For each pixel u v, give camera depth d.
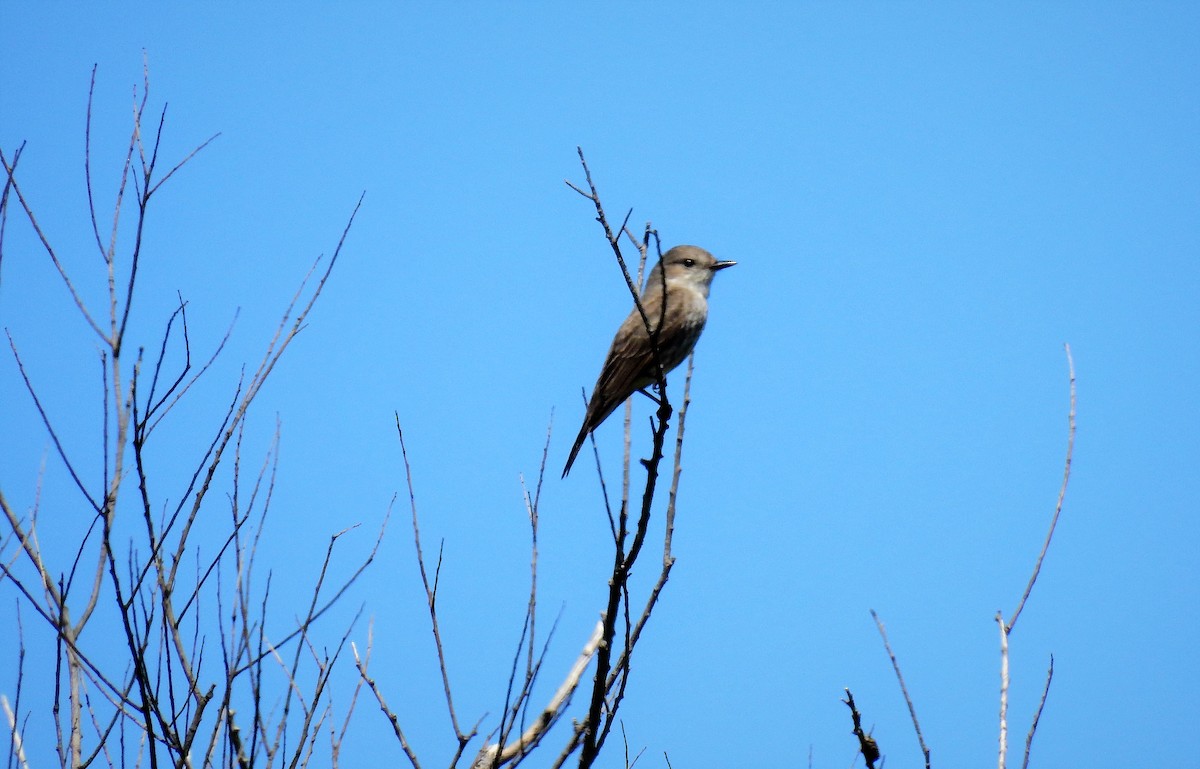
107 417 9.92
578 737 11.03
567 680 11.86
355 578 10.77
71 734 9.88
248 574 10.48
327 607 10.71
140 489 9.88
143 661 9.16
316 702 9.96
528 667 10.14
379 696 10.14
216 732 9.70
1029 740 9.45
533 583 10.37
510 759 11.16
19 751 9.46
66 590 10.07
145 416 10.01
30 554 10.62
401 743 9.91
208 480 10.39
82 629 10.45
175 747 9.69
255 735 9.73
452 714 9.91
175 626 10.18
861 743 9.98
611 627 10.79
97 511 10.09
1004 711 9.36
